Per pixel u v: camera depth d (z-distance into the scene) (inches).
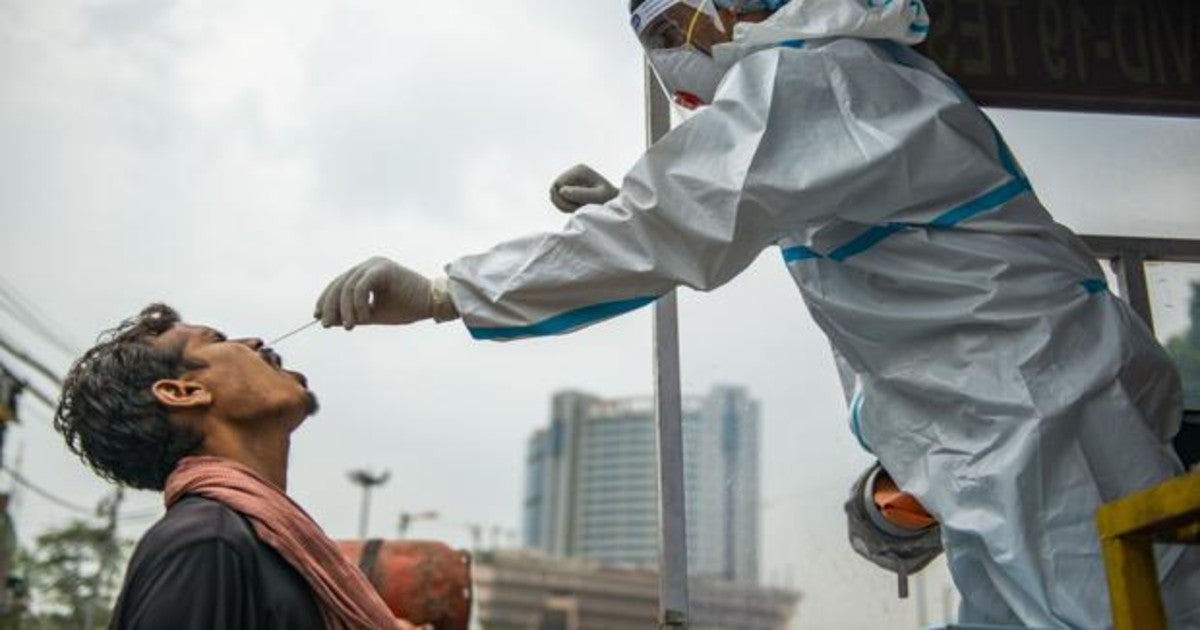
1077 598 71.5
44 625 676.1
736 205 76.2
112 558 695.7
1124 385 78.3
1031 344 77.0
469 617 159.9
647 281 78.2
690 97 90.4
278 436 83.2
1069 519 73.2
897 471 80.6
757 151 76.9
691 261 77.6
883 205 79.7
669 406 109.8
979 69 126.2
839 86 79.6
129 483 83.7
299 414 84.4
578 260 78.4
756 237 78.1
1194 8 129.4
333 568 75.8
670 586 105.0
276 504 75.6
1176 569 74.2
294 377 86.0
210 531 71.2
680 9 87.9
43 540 687.1
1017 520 73.2
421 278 82.7
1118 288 123.1
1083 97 126.4
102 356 83.7
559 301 79.1
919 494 78.6
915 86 81.5
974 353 78.3
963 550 76.0
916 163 78.8
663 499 107.3
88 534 692.7
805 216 78.6
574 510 2198.6
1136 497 57.8
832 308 83.5
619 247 77.9
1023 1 128.5
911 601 98.1
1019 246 79.7
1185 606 73.9
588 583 1583.4
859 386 87.3
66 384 84.9
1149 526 57.1
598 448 2234.3
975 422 77.3
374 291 81.7
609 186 93.7
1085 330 78.6
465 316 79.8
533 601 1565.0
